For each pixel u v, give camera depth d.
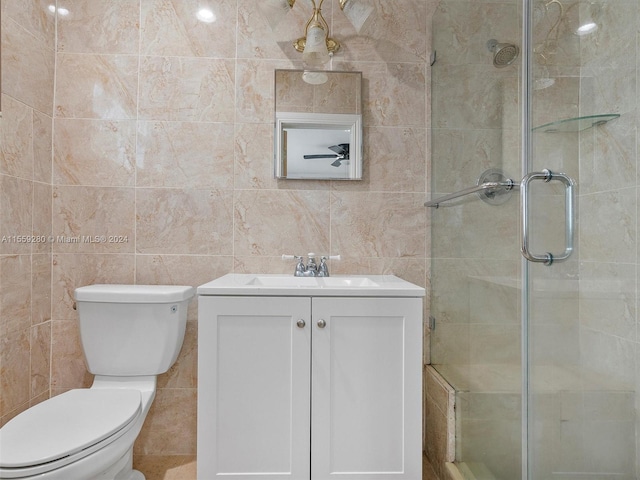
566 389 1.02
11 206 1.49
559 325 1.04
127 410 1.27
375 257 1.83
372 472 1.36
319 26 1.66
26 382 1.58
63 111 1.76
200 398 1.34
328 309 1.36
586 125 0.99
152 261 1.79
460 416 1.51
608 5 0.96
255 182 1.82
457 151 1.55
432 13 1.85
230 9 1.82
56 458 1.02
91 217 1.77
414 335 1.37
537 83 1.10
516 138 1.16
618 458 0.93
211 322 1.34
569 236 1.02
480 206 1.36
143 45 1.79
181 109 1.80
